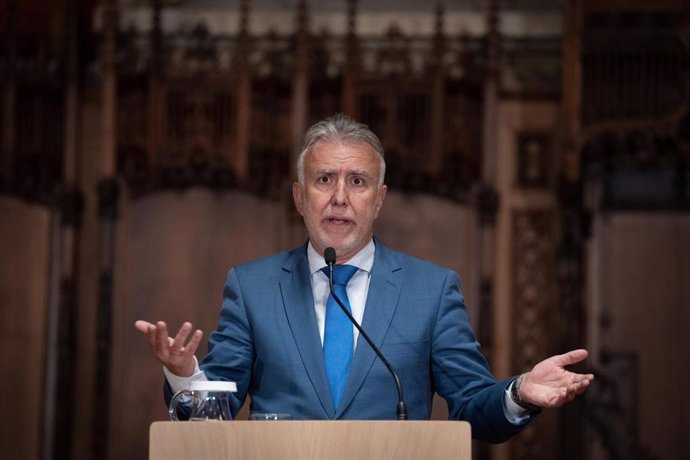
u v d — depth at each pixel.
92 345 21.55
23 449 21.17
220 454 6.11
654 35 21.48
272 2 22.08
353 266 8.11
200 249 21.66
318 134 8.00
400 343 7.80
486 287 21.41
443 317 8.02
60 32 22.05
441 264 21.53
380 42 21.97
